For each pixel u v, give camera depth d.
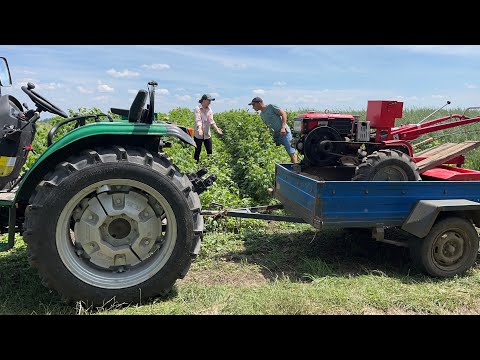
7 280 3.89
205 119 9.34
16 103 4.11
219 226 5.66
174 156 8.27
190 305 3.47
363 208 4.16
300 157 8.88
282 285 3.93
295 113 18.09
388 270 4.49
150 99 3.52
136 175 3.37
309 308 3.45
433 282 4.16
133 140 3.67
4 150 3.64
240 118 15.74
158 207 3.58
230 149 13.43
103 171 3.31
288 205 4.93
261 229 5.79
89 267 3.43
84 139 3.50
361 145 5.68
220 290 3.76
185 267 3.54
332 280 4.07
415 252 4.29
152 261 3.52
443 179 5.30
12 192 3.81
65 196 3.23
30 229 3.21
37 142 8.33
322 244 5.22
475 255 4.38
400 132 5.74
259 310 3.40
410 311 3.54
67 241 3.34
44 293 3.65
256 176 7.62
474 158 10.04
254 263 4.59
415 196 4.30
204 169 4.20
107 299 3.37
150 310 3.36
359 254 4.93
